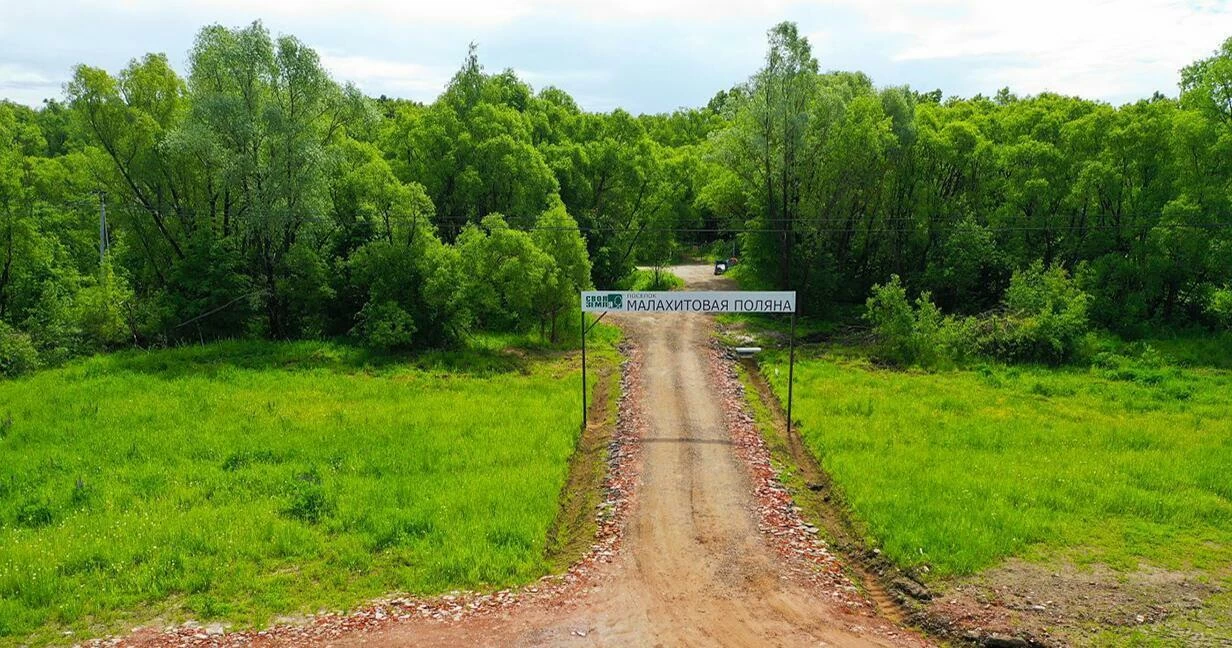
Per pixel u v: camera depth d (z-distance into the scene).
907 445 23.59
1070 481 20.17
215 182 37.88
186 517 17.88
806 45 44.34
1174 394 30.36
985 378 33.25
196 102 35.00
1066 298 37.06
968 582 15.03
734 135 48.09
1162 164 40.72
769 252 48.62
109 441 23.67
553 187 52.12
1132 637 13.01
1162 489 19.89
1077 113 50.09
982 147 46.62
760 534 17.89
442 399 29.08
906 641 13.39
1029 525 17.20
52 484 20.17
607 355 37.31
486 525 17.58
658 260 62.84
